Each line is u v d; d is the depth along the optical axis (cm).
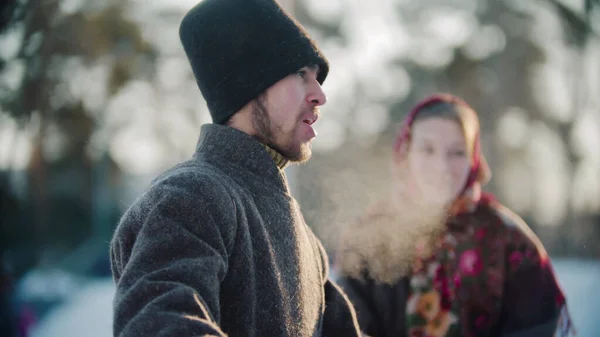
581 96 1595
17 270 614
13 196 566
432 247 235
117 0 1337
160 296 122
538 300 229
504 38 2011
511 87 1978
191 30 158
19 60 575
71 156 1627
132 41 1410
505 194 1980
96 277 945
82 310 562
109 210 1992
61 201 1914
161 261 128
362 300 240
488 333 232
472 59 2017
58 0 588
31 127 796
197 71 158
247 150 151
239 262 139
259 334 142
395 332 238
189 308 121
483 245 232
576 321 413
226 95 154
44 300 606
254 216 146
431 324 232
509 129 2030
